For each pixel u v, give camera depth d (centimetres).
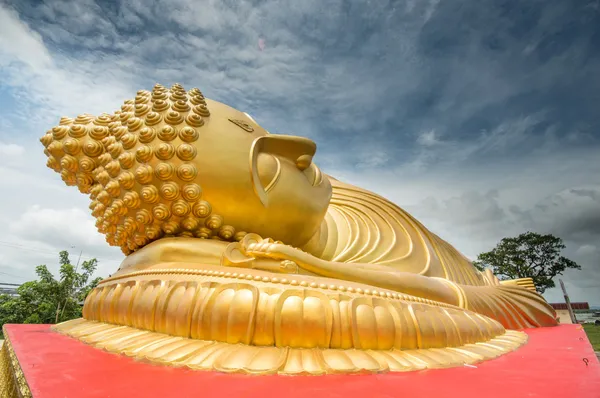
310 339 276
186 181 389
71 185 462
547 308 761
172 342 281
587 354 363
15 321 2030
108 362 261
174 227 398
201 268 345
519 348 405
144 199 391
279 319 277
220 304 284
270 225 424
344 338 282
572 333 591
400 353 288
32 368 244
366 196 690
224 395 195
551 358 337
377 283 396
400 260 592
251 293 286
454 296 482
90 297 430
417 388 221
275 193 422
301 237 459
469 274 775
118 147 405
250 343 277
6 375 327
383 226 645
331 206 650
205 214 394
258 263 350
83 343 342
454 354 312
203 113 416
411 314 316
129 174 393
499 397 211
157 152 389
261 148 436
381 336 291
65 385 208
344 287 315
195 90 438
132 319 339
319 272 365
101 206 423
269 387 211
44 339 378
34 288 2128
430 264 636
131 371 237
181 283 313
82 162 424
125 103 453
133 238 425
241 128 429
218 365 241
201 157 394
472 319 400
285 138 438
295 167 453
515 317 661
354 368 246
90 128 433
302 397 196
